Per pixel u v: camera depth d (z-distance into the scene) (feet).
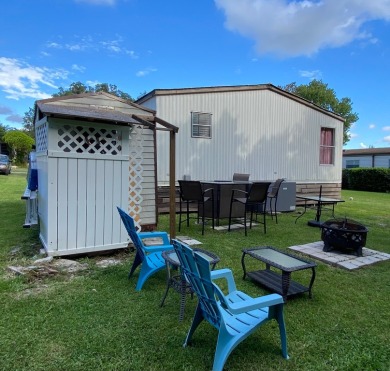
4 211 23.08
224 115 26.50
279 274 11.12
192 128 25.04
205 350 6.66
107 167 12.93
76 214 12.37
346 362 6.45
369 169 59.31
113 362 6.17
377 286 10.51
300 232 18.72
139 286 9.62
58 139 11.89
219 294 5.77
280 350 6.77
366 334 7.52
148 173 17.58
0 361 6.11
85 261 12.22
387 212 28.37
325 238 14.17
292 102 30.42
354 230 13.55
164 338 7.06
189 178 24.39
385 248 15.49
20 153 100.73
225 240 16.40
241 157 27.66
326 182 33.19
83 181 12.43
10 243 14.60
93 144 12.64
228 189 20.48
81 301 8.74
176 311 8.33
